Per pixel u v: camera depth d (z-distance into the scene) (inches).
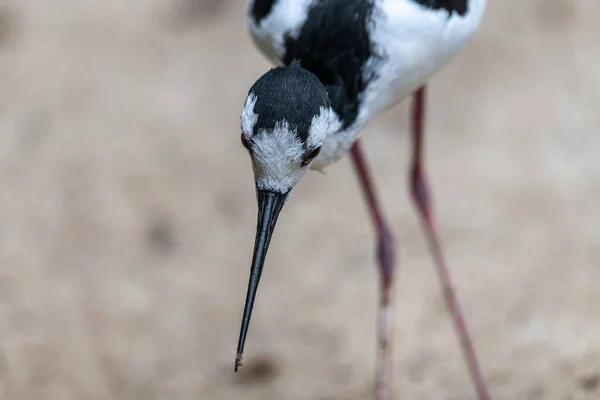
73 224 370.3
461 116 402.3
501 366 301.7
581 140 387.2
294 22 217.6
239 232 373.1
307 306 346.3
